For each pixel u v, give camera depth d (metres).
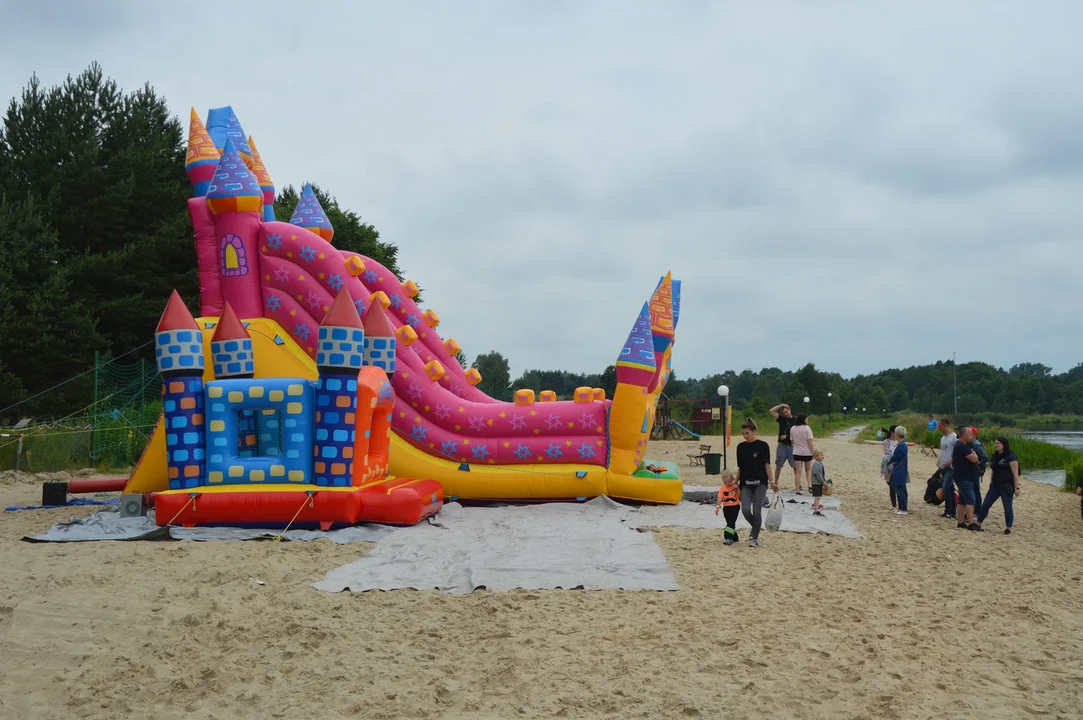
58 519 12.39
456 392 14.78
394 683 5.57
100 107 35.78
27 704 5.26
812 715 5.09
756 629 6.72
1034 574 9.06
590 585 8.05
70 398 29.11
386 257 46.38
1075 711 5.18
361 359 11.31
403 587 7.95
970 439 12.20
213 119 14.97
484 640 6.44
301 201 15.50
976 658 6.14
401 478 13.02
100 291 32.72
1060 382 137.12
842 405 105.94
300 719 5.05
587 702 5.26
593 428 13.64
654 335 15.09
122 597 7.40
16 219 30.67
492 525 11.53
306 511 10.88
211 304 13.35
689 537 10.87
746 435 10.44
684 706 5.18
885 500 15.48
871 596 7.86
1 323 28.36
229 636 6.42
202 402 11.38
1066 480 19.30
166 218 34.31
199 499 10.93
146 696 5.39
